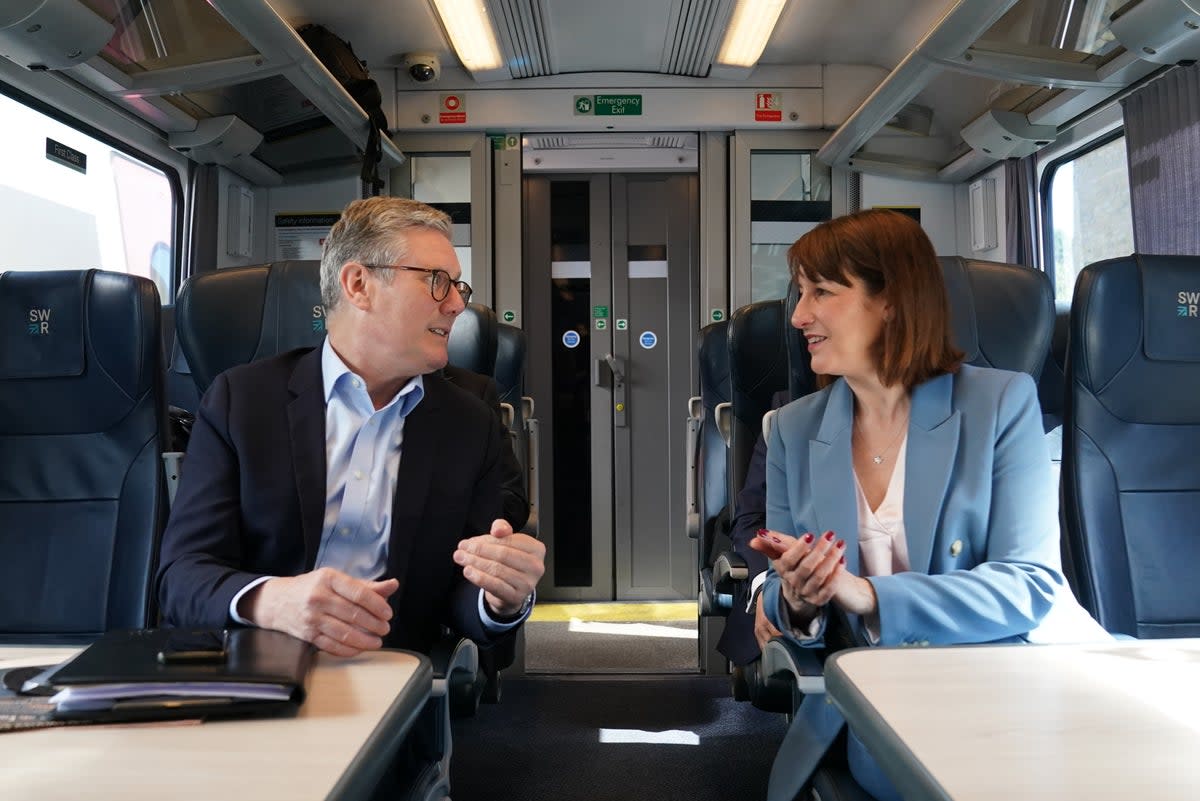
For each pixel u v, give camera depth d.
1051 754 0.81
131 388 2.22
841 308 1.71
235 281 2.30
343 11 5.05
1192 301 2.00
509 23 5.04
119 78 3.82
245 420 1.64
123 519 2.21
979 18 3.63
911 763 0.80
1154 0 3.34
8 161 3.53
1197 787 0.74
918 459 1.66
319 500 1.62
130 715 0.92
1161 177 3.97
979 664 1.12
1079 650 1.19
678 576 6.28
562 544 6.29
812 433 1.81
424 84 5.94
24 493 2.23
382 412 1.67
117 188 4.42
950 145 5.63
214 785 0.76
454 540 1.69
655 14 5.00
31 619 2.18
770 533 1.47
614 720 3.44
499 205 6.12
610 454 6.29
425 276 1.64
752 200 6.05
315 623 1.18
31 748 0.85
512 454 2.55
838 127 5.97
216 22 3.62
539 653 4.68
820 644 1.51
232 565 1.59
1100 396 2.00
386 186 6.06
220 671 0.98
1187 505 1.99
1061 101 4.45
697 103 5.95
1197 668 1.09
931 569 1.65
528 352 6.28
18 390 2.24
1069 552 2.04
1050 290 2.16
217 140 4.65
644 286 6.27
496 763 3.00
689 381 6.26
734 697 3.66
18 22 3.05
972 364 2.10
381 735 0.89
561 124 5.95
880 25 5.30
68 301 2.23
